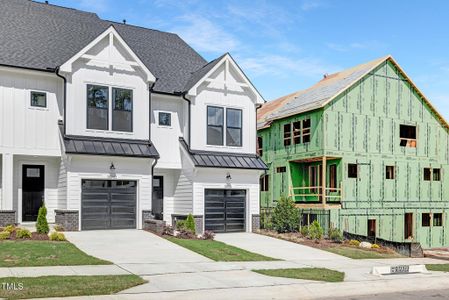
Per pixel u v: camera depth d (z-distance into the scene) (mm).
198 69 27781
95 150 21250
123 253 16312
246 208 25641
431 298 12125
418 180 32312
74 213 20938
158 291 11344
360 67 33250
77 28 25875
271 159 33938
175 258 15930
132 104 22906
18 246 15898
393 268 15344
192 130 24562
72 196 21000
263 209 32094
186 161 24484
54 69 21391
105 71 22297
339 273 14719
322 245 21500
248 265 15578
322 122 29125
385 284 13734
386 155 31109
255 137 26344
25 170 21922
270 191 33812
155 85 24625
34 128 21297
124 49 22766
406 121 32125
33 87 21391
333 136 29281
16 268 13016
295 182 32125
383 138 31125
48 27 24672
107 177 21812
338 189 29172
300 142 31125
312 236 23375
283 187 32438
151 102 24516
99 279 11969
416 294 12664
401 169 31641
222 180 24812
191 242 19250
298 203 30984
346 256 19062
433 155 33062
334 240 23531
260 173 25953
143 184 22688
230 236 23328
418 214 32094
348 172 29688
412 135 32656
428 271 16266
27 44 22516
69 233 20141
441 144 33469
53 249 15766
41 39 23359
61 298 10164
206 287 12039
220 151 25266
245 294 11578
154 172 25281
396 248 21750
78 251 15828
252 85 26156
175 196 25531
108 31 22281
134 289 11367
